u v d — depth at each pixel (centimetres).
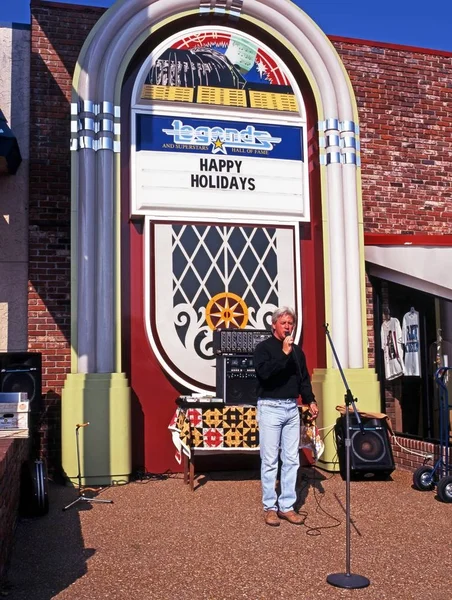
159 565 439
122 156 770
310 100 830
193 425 649
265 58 824
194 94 788
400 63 904
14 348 738
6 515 415
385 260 797
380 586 402
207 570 429
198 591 392
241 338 682
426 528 530
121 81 753
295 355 555
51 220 757
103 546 480
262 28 820
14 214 752
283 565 439
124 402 701
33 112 767
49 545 483
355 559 452
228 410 654
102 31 755
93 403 693
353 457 695
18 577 416
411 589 398
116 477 691
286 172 806
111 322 716
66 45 786
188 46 802
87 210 721
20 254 749
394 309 838
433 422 773
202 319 759
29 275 745
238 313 771
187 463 693
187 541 492
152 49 796
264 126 806
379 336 838
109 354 711
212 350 758
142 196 756
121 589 395
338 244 785
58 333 746
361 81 883
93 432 691
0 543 381
